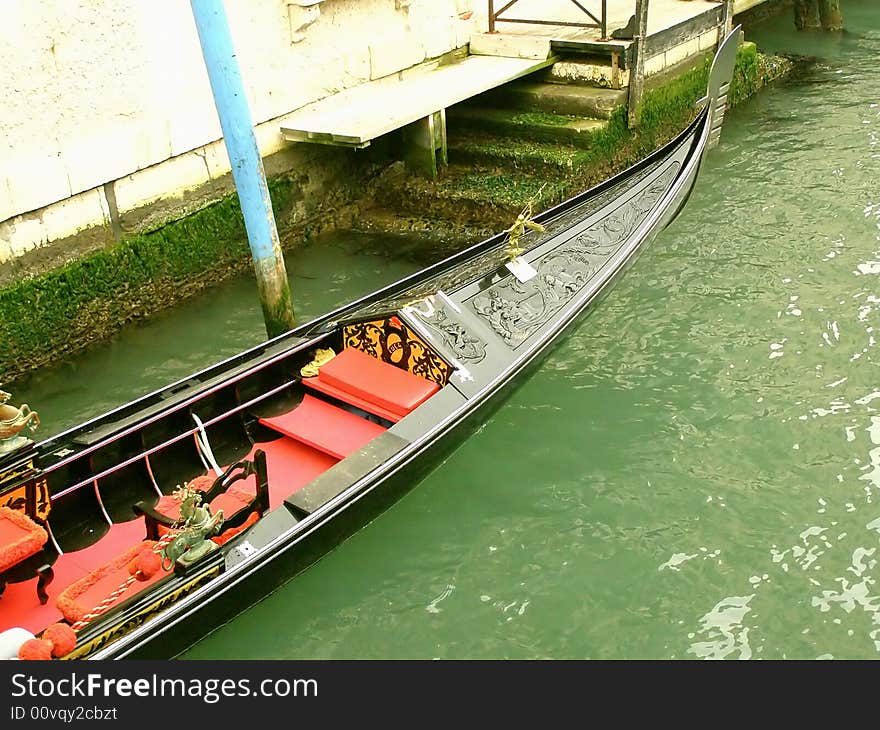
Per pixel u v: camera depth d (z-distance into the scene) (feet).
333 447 15.70
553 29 31.09
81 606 11.83
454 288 18.02
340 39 26.32
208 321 22.70
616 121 28.60
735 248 25.00
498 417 18.97
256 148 19.03
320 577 15.39
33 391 20.10
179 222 23.12
